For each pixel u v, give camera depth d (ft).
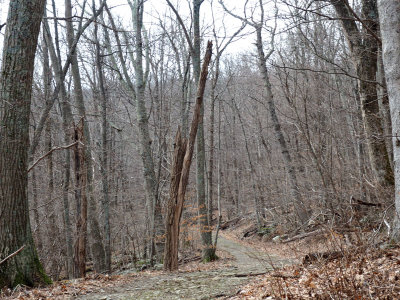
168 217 29.68
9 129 22.34
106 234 43.32
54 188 53.83
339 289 13.11
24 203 22.85
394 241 20.52
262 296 15.83
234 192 111.55
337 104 57.16
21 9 22.85
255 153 100.32
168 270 29.53
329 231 19.44
